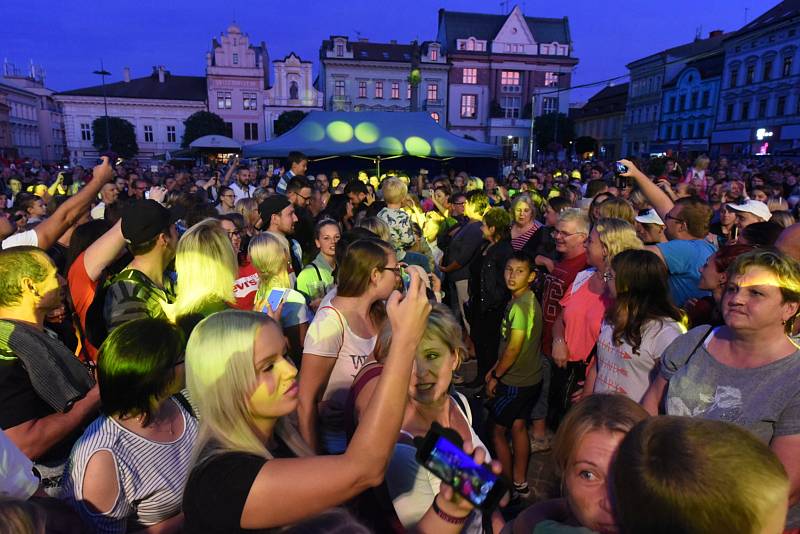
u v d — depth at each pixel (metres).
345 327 2.39
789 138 38.41
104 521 1.52
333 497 1.08
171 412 1.80
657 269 2.33
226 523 1.09
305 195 5.57
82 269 2.51
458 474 1.12
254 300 3.70
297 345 3.14
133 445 1.61
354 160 15.86
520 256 3.34
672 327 2.29
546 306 3.72
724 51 45.31
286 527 1.09
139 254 2.52
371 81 53.69
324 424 2.35
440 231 6.92
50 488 1.87
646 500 0.88
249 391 1.25
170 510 1.67
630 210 3.99
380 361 1.81
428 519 1.22
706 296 3.07
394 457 1.52
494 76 55.62
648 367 2.33
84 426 2.00
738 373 1.76
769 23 39.59
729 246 2.53
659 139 54.56
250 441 1.23
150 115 56.41
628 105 60.34
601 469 1.16
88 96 54.78
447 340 1.62
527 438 3.34
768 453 0.88
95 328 2.43
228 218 4.13
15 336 1.79
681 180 9.98
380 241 2.52
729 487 0.81
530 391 3.28
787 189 11.34
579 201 5.95
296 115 47.41
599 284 2.91
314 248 5.37
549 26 58.62
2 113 65.50
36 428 1.78
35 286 1.95
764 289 1.67
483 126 56.41
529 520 1.35
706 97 47.34
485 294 4.69
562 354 3.05
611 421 1.21
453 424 1.75
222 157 34.81
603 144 65.88
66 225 3.08
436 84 54.97
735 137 43.75
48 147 81.56
